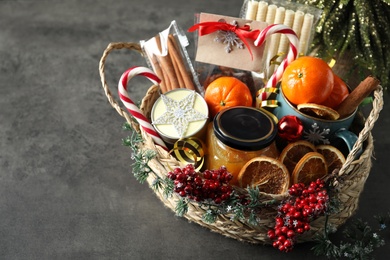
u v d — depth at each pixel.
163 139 0.84
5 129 1.04
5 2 1.30
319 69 0.81
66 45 1.21
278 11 0.93
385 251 0.86
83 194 0.94
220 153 0.81
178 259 0.86
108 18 1.27
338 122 0.82
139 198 0.94
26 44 1.21
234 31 0.86
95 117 1.07
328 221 0.83
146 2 1.31
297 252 0.86
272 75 0.92
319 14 0.94
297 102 0.83
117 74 1.15
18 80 1.13
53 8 1.29
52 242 0.88
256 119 0.81
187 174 0.75
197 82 0.92
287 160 0.82
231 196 0.77
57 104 1.09
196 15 0.91
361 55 0.97
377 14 0.99
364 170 0.83
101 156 1.00
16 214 0.92
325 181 0.78
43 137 1.03
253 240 0.84
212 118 0.87
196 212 0.83
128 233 0.89
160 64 0.92
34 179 0.96
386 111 1.06
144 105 0.88
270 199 0.77
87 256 0.87
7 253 0.87
